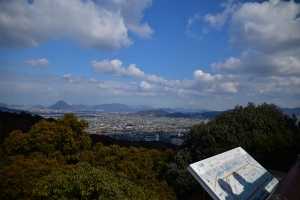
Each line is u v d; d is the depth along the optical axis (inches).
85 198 241.0
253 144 456.1
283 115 541.6
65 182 252.1
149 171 480.1
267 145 430.9
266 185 269.9
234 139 454.9
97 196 250.2
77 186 244.5
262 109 565.3
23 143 562.9
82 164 339.0
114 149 507.2
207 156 449.4
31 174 386.9
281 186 130.7
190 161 465.1
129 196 276.8
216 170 241.4
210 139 460.8
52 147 571.8
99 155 507.8
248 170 276.7
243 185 240.2
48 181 260.5
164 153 551.5
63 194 244.1
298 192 121.5
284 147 419.8
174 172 446.9
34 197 264.5
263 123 494.9
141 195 299.4
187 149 488.7
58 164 448.8
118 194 252.4
